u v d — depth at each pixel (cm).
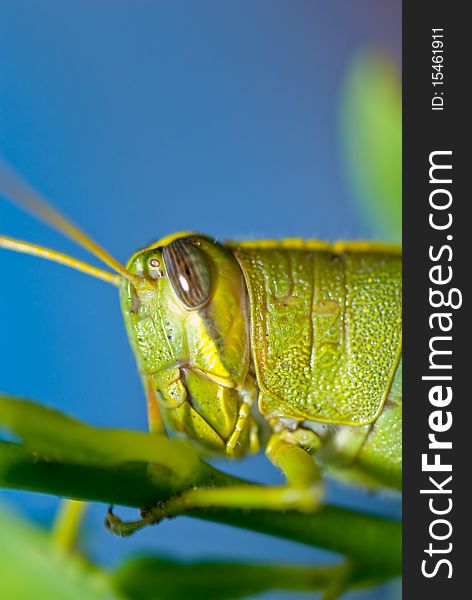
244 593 9
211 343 10
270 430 10
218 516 9
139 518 9
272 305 10
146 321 10
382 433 10
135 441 9
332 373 10
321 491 9
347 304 10
